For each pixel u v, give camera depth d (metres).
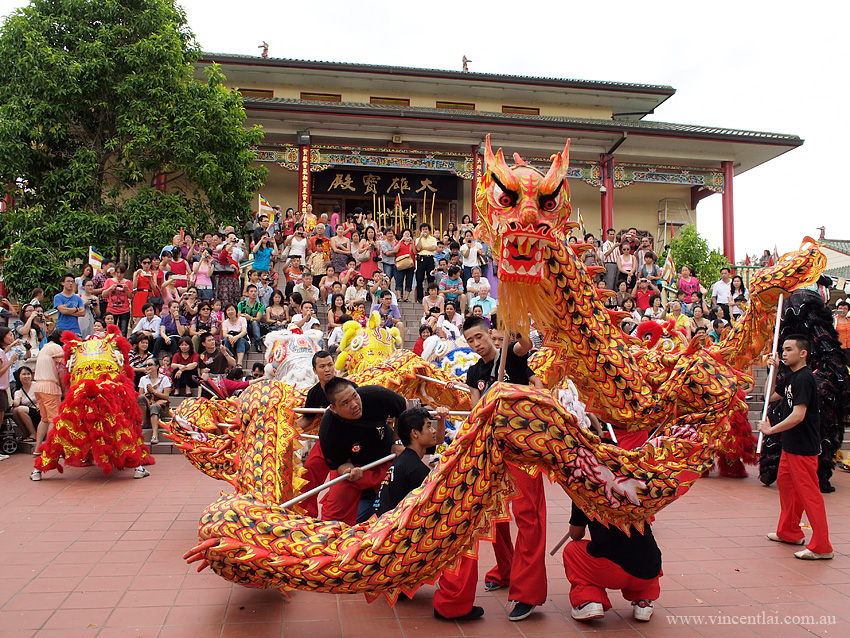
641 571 4.15
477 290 14.20
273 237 17.42
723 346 5.99
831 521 6.89
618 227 26.02
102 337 8.36
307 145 21.78
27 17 15.66
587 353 4.11
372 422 5.03
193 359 11.00
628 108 25.91
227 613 4.33
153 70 16.08
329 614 4.36
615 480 3.91
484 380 5.17
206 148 16.95
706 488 8.42
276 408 5.01
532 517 4.31
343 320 11.80
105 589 4.69
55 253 15.06
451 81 23.81
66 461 8.06
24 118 15.01
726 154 24.22
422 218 24.41
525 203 3.61
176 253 13.48
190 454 5.89
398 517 3.80
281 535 3.90
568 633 4.10
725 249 24.05
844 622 4.28
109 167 17.25
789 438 5.77
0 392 9.64
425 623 4.25
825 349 8.22
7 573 4.97
